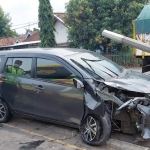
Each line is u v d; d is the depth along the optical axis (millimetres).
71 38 19891
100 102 3869
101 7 17969
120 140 4301
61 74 4434
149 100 3789
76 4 18609
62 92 4344
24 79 4934
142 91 3789
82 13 18484
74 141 4414
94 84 4043
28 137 4695
